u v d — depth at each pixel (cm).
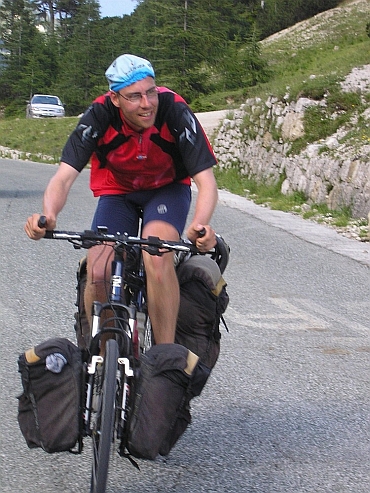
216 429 429
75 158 356
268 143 1934
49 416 310
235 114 2247
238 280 814
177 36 4253
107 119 356
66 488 355
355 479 372
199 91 4325
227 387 497
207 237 317
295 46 5272
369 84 1891
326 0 5962
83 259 386
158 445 313
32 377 309
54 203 342
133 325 322
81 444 319
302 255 973
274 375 524
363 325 660
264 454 398
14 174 2102
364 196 1344
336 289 792
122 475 370
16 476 365
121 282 331
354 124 1723
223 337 608
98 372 310
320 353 577
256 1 6594
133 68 339
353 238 1152
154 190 384
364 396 490
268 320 664
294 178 1666
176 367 313
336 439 421
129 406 312
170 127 358
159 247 322
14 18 6969
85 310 370
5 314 655
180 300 367
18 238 1009
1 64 6669
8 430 420
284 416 452
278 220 1313
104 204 388
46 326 624
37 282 773
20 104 6088
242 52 4816
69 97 5653
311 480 370
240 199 1697
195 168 358
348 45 4838
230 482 365
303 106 1817
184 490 356
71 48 6197
